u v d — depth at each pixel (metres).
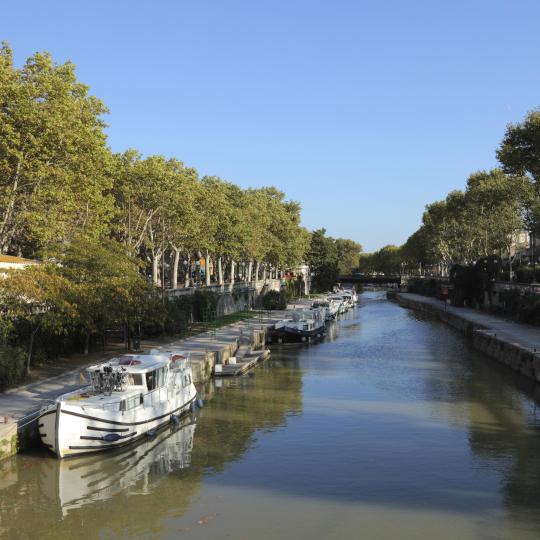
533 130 56.00
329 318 95.00
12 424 24.58
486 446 28.58
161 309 47.31
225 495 22.62
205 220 70.88
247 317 83.44
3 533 19.53
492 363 53.06
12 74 36.91
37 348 37.09
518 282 90.50
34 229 39.69
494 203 91.75
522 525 20.14
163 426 31.12
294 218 138.62
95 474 24.69
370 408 36.12
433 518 20.66
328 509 21.36
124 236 62.53
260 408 36.12
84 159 41.06
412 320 97.25
